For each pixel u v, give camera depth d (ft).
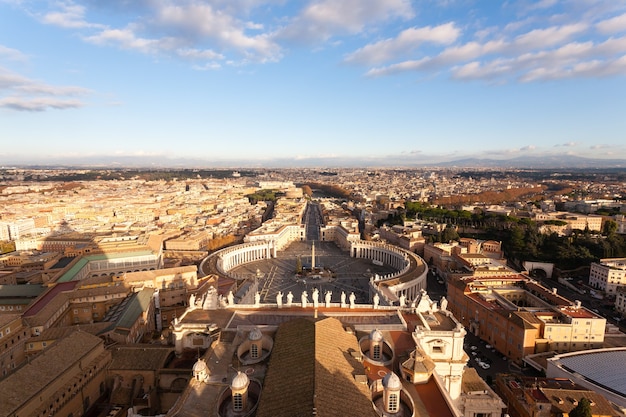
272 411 205.57
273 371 248.52
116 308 522.06
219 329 339.16
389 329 342.03
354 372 249.34
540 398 360.07
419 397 257.96
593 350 465.47
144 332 490.90
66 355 320.70
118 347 377.50
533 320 498.69
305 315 374.63
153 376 325.01
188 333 347.97
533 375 461.78
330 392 213.46
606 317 649.20
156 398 316.81
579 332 493.36
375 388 250.98
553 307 545.85
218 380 264.11
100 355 356.38
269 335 326.65
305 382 220.84
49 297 554.46
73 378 311.68
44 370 296.71
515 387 391.86
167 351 349.41
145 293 540.93
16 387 272.51
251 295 625.82
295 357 255.29
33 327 444.96
